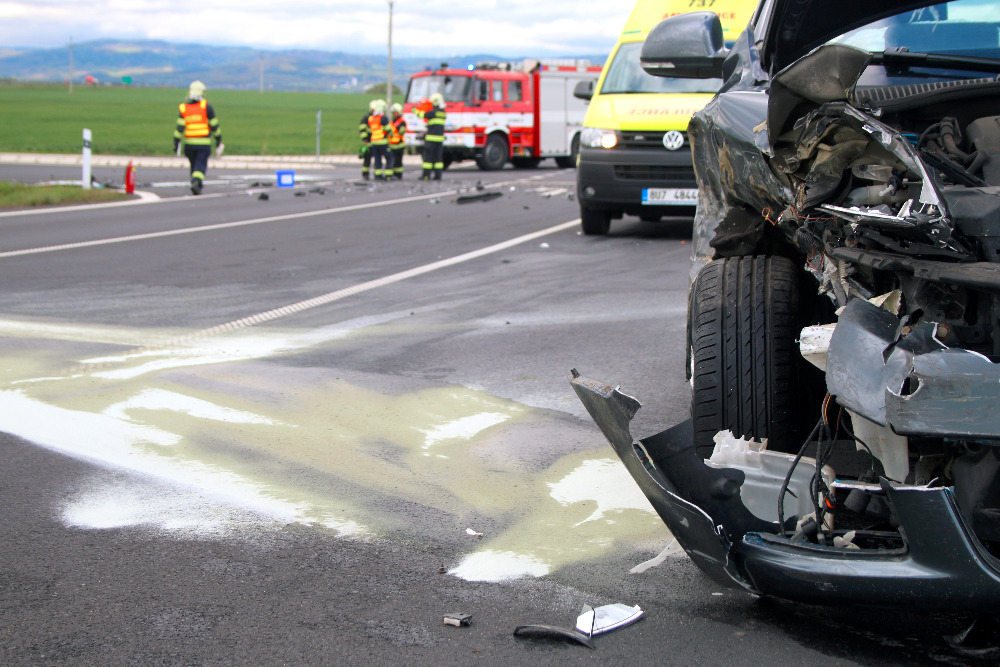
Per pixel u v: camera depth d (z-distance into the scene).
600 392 2.62
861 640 2.58
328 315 7.05
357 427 4.52
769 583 2.47
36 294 7.82
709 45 4.07
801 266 3.31
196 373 5.43
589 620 2.69
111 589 2.93
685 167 10.34
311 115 86.88
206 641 2.62
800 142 2.77
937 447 2.38
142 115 76.19
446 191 18.89
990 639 2.48
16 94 157.25
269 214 14.17
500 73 27.78
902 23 3.91
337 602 2.85
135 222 13.04
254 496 3.69
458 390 5.12
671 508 2.57
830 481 2.64
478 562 3.12
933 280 2.35
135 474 3.90
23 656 2.55
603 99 11.09
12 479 3.83
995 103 3.39
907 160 2.48
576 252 10.09
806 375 3.13
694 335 3.23
